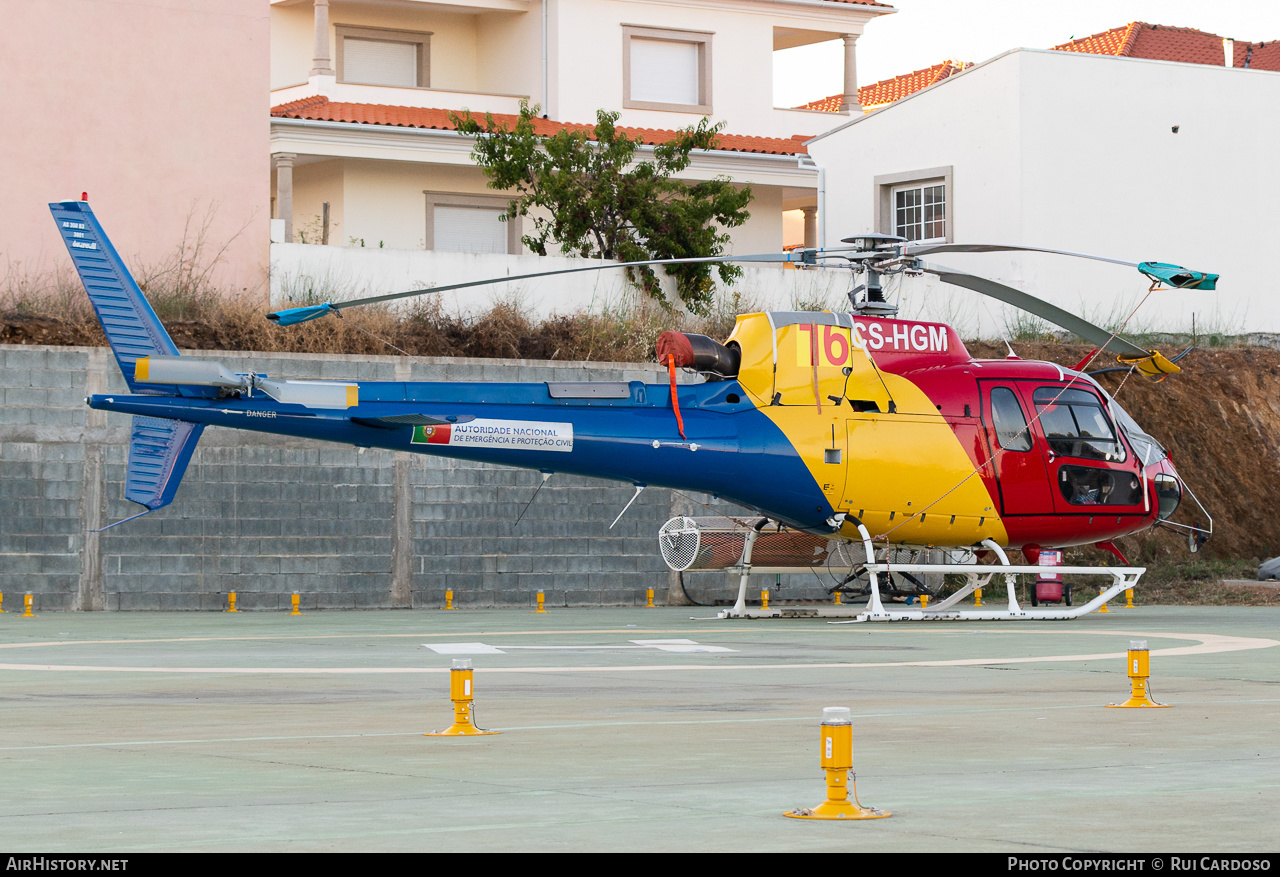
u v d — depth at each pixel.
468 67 57.78
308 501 33.69
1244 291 51.41
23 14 37.56
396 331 37.69
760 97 58.25
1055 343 46.06
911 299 46.41
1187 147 50.66
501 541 35.28
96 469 32.25
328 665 19.67
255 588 33.16
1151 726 13.18
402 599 34.38
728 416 27.66
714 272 44.50
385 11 56.06
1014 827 8.41
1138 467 30.53
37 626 27.69
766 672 18.78
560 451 26.42
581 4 54.97
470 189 53.19
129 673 18.61
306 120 48.59
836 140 53.94
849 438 28.05
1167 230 50.31
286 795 9.56
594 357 38.75
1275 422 45.50
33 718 13.92
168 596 32.59
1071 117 49.06
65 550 31.98
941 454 28.62
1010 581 29.47
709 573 37.31
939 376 29.19
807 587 37.88
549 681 17.62
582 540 36.03
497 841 8.05
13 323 34.00
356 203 51.41
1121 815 8.80
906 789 9.77
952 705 14.99
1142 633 25.86
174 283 37.91
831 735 8.77
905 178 51.66
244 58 40.06
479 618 30.80
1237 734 12.62
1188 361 46.06
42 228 37.59
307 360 33.72
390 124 50.06
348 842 8.03
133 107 38.72
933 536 29.27
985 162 49.28
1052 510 29.48
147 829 8.41
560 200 45.91
